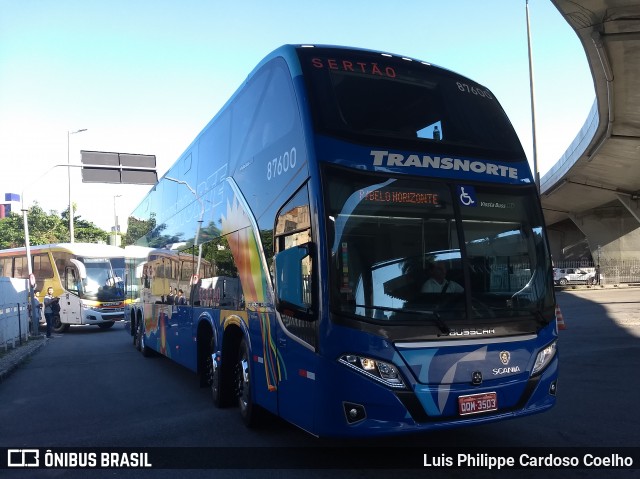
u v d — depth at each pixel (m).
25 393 9.89
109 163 20.17
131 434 6.84
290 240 5.41
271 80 6.20
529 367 5.20
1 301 15.12
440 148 5.46
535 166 27.81
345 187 4.94
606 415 6.97
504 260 5.34
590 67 15.34
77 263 23.39
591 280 44.19
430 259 5.02
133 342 17.28
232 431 6.79
